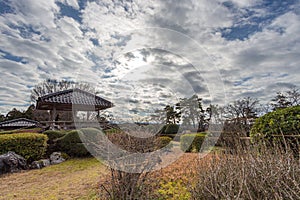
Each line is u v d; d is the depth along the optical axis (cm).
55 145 714
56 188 367
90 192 320
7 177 473
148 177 283
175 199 261
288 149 215
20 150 591
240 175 179
